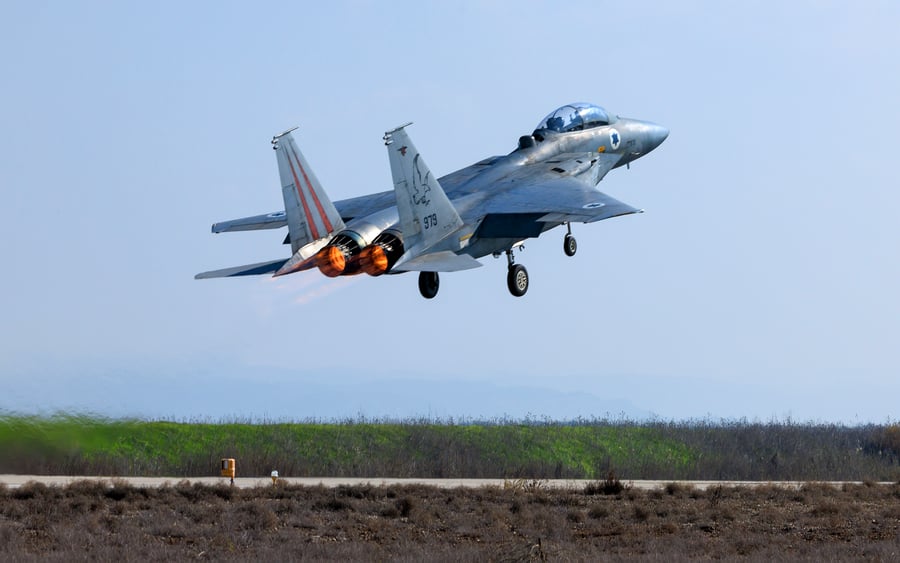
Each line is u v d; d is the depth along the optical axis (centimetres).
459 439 17338
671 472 16412
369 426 17438
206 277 10288
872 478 16612
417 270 10025
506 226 11250
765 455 17762
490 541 8119
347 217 12012
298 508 9544
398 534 8369
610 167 14150
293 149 10269
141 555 6850
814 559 6881
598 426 19075
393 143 10250
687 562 6706
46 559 6450
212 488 10444
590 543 8062
